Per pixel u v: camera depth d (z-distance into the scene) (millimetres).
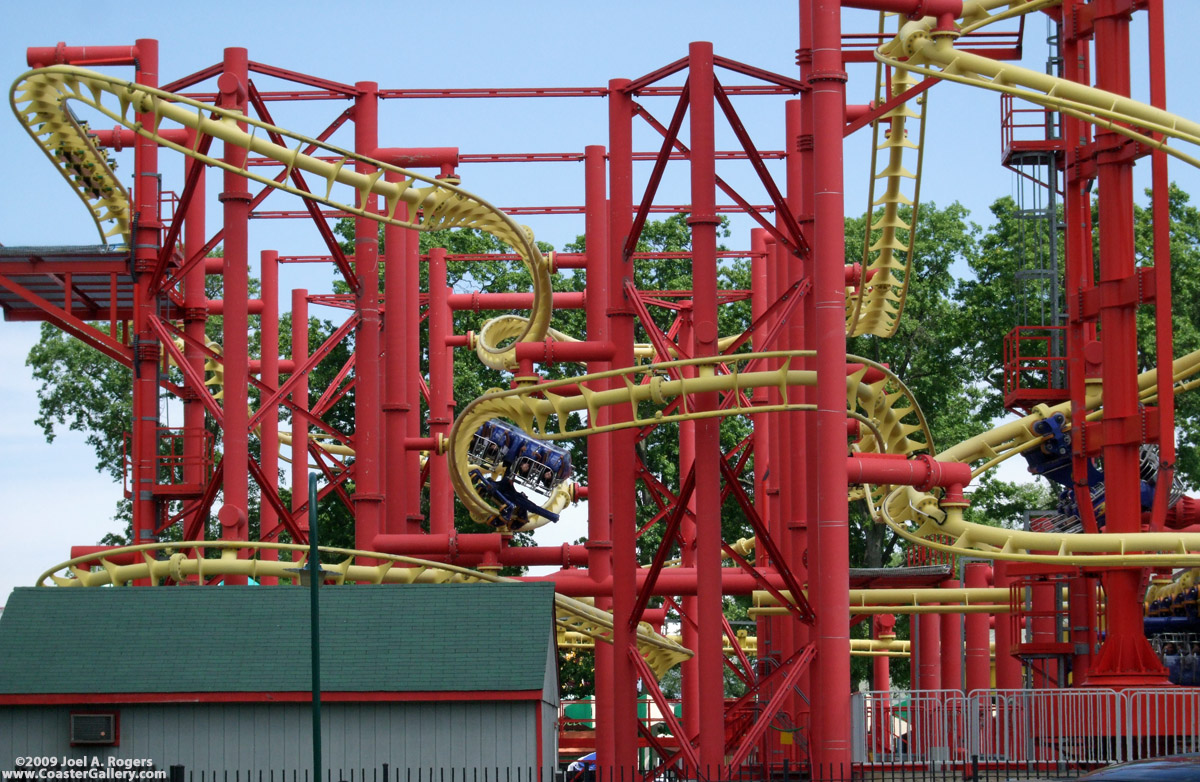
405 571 80375
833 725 58562
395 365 85625
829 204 60688
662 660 92312
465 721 55156
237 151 74188
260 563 76250
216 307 100125
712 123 67938
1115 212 69562
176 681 55469
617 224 72500
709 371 66688
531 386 71625
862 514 144500
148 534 81062
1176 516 72188
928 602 87812
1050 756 62719
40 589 59219
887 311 93938
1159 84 66562
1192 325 140500
